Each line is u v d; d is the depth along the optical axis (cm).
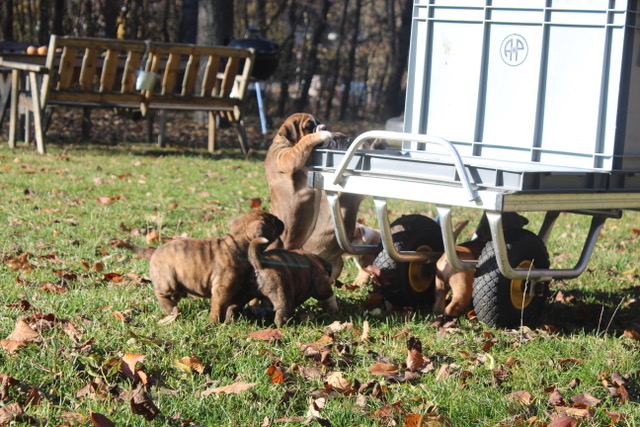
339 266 639
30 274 602
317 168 552
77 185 1035
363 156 521
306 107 3219
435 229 579
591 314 591
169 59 1371
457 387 420
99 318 508
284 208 607
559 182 469
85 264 636
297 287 520
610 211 548
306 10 3256
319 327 516
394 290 566
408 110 600
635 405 413
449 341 498
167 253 508
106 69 1320
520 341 503
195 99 1422
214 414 376
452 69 576
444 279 548
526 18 531
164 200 980
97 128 1852
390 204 1077
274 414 377
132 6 2781
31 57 1463
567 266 751
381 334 509
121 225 798
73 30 2691
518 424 379
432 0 580
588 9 499
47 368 411
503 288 513
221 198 1026
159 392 393
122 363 417
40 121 1317
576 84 511
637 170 518
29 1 2698
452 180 471
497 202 447
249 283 508
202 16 2019
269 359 446
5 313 498
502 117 550
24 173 1115
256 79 1780
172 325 495
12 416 352
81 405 376
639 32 499
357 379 429
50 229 763
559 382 441
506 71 546
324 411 382
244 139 1499
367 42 3556
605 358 475
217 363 440
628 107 503
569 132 516
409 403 400
